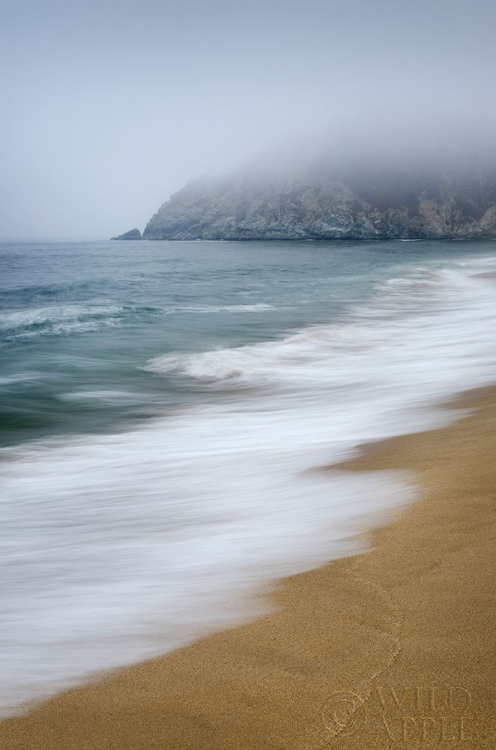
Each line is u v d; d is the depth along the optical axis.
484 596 2.68
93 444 6.45
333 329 13.76
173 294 22.53
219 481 4.97
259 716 2.09
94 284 27.42
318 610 2.74
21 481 5.32
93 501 4.70
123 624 2.78
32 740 2.07
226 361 10.34
